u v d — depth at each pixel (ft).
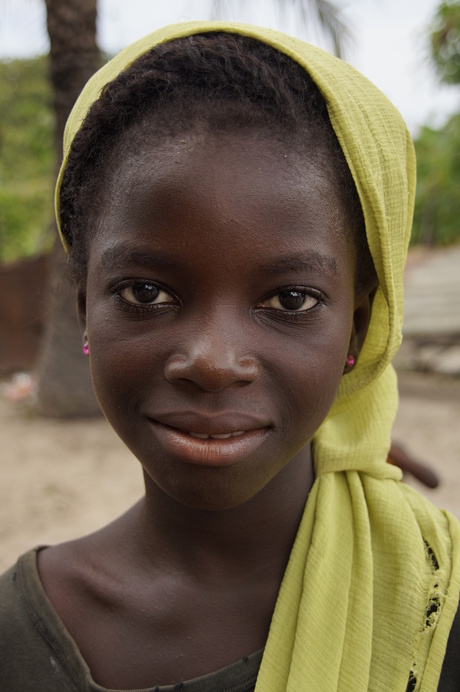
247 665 3.42
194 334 2.84
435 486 7.63
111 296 3.04
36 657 3.66
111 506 15.89
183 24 3.44
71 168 3.46
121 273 2.95
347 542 3.71
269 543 3.65
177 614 3.58
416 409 26.35
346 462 3.85
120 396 3.04
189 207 2.77
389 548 3.67
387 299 3.40
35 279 31.09
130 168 2.95
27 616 3.76
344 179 3.18
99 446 20.44
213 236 2.77
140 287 2.95
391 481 4.02
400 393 29.58
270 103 2.93
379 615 3.53
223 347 2.79
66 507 15.81
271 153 2.88
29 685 3.63
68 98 19.04
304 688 3.27
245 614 3.58
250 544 3.62
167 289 2.93
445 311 33.09
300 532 3.68
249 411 2.87
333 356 3.07
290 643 3.42
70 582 3.83
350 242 3.24
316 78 3.11
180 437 2.89
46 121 41.24
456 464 19.11
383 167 3.42
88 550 3.93
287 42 3.27
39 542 13.96
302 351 2.96
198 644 3.53
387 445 3.99
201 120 2.88
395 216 3.53
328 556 3.61
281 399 2.96
